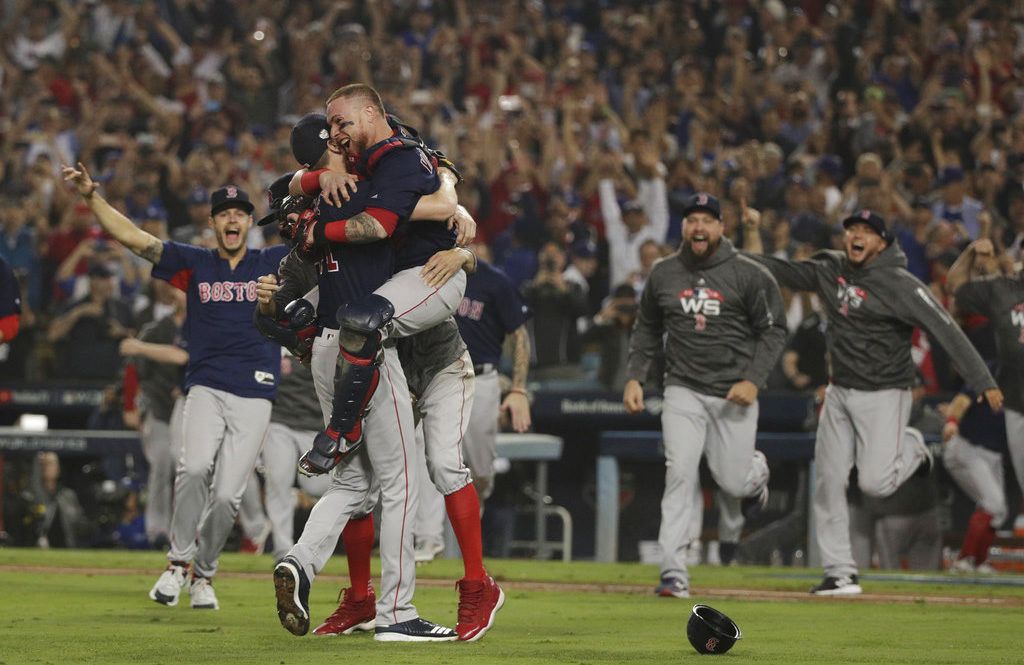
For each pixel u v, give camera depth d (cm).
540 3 7031
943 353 4378
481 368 3062
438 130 6006
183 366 3744
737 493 2689
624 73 6325
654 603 2417
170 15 7181
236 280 2322
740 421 2628
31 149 6175
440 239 1706
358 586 1792
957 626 2047
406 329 1661
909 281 2669
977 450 3566
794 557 4031
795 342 4469
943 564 4009
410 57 6712
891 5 6456
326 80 6706
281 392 3166
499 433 4528
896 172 5450
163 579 2250
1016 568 3844
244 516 3841
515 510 4422
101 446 4488
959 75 6138
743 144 5934
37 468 4497
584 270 5188
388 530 1697
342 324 1590
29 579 2794
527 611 2230
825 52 6266
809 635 1886
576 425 4669
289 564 1631
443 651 1588
